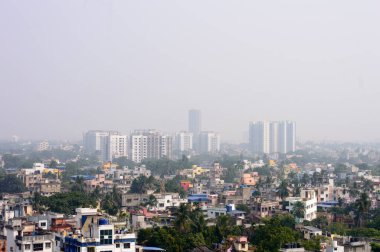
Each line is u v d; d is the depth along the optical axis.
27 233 193.88
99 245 173.62
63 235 184.25
